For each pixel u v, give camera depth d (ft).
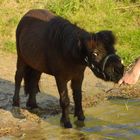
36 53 27.25
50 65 26.40
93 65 23.63
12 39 41.73
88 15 44.96
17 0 45.88
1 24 42.86
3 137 24.72
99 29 43.52
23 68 29.76
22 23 29.60
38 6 45.37
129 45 41.81
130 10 46.57
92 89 34.12
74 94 27.17
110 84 35.27
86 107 30.30
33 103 29.58
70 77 26.22
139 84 35.40
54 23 26.63
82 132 25.26
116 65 22.99
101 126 26.27
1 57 39.17
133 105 30.63
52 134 25.00
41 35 26.99
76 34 24.81
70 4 45.19
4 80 34.73
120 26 44.50
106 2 46.57
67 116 26.43
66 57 25.13
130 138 23.99
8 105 29.86
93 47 23.39
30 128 26.16
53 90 33.37
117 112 29.04
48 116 28.27
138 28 44.37
